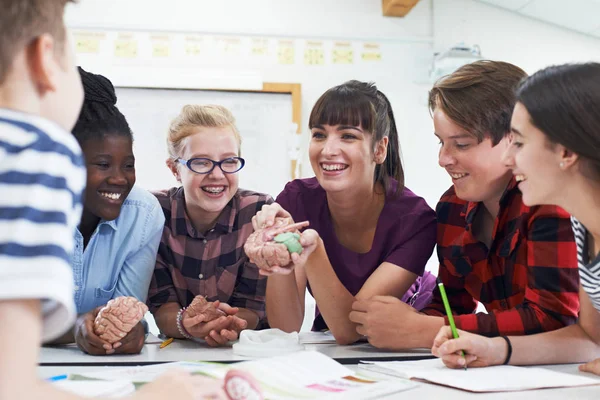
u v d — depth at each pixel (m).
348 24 3.22
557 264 1.23
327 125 1.52
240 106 3.09
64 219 0.50
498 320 1.23
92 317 1.29
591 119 0.90
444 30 3.28
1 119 0.51
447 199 1.56
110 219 1.44
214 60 3.10
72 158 0.53
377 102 1.55
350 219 1.62
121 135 1.41
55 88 0.57
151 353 1.28
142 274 1.57
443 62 3.10
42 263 0.47
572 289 1.23
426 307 1.57
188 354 1.26
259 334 1.28
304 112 3.15
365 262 1.60
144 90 3.04
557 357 1.13
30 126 0.52
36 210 0.48
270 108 3.11
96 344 1.23
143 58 3.06
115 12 3.06
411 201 1.61
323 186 1.54
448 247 1.51
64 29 0.58
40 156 0.50
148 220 1.56
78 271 1.48
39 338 0.47
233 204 1.78
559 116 0.92
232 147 1.69
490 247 1.41
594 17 3.15
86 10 3.05
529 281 1.26
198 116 1.69
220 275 1.75
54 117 0.59
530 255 1.26
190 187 1.67
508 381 0.93
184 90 3.06
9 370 0.45
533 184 0.98
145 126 3.02
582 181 0.94
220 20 3.13
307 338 1.53
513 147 1.06
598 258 1.02
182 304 1.75
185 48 3.09
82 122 1.36
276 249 1.23
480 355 1.07
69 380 0.88
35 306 0.47
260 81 3.11
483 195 1.34
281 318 1.57
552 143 0.94
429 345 1.26
